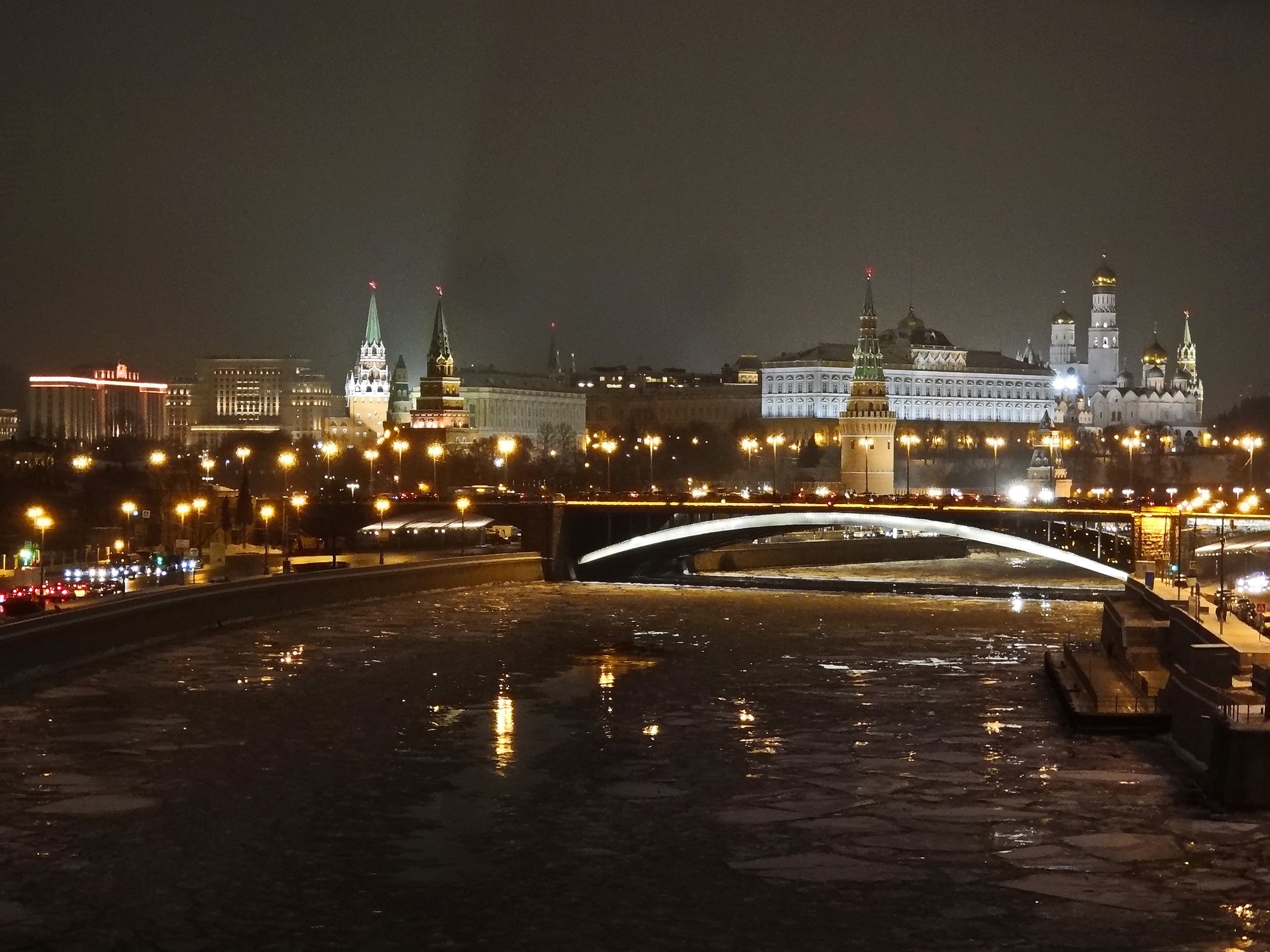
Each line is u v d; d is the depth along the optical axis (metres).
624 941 92.06
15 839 108.25
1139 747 132.75
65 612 164.12
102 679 159.62
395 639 192.38
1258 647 128.75
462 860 105.25
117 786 121.19
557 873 102.62
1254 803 113.62
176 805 116.62
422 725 143.25
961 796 118.56
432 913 96.00
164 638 181.50
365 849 107.12
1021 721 143.62
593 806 117.19
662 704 153.75
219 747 133.62
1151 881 100.25
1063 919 94.62
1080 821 112.00
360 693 157.50
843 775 125.06
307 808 116.38
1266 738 113.50
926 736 138.12
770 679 166.75
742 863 104.50
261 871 102.88
